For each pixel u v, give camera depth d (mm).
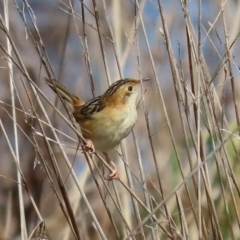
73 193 12234
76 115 9812
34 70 14820
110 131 9672
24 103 14656
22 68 8242
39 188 13805
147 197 9188
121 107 9688
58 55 16078
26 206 13469
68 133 14258
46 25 16141
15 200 13875
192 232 11430
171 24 13945
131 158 13367
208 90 8852
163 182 12906
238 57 12406
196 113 9000
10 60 8758
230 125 11641
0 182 14086
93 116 9664
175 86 8930
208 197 8789
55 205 13469
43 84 14680
